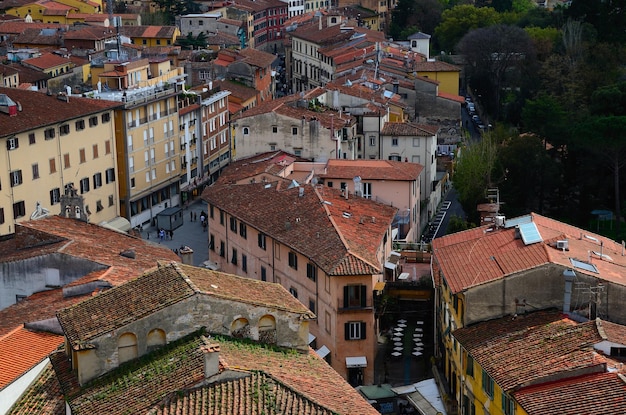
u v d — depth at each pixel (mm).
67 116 131000
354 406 49031
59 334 63062
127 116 144125
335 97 152875
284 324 54500
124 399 48562
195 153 166500
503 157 135375
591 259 72375
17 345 61125
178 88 164125
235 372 48469
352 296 84188
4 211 120500
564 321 66000
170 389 47812
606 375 57625
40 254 73625
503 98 199375
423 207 137000
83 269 73000
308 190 103188
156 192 153500
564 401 56344
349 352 84688
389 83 169625
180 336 52500
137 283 55594
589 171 136250
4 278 74438
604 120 127875
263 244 99062
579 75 166875
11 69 185125
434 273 86625
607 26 183000
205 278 56031
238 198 108500
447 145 169625
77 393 50750
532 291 68938
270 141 138625
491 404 63531
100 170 140000
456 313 72812
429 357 86438
